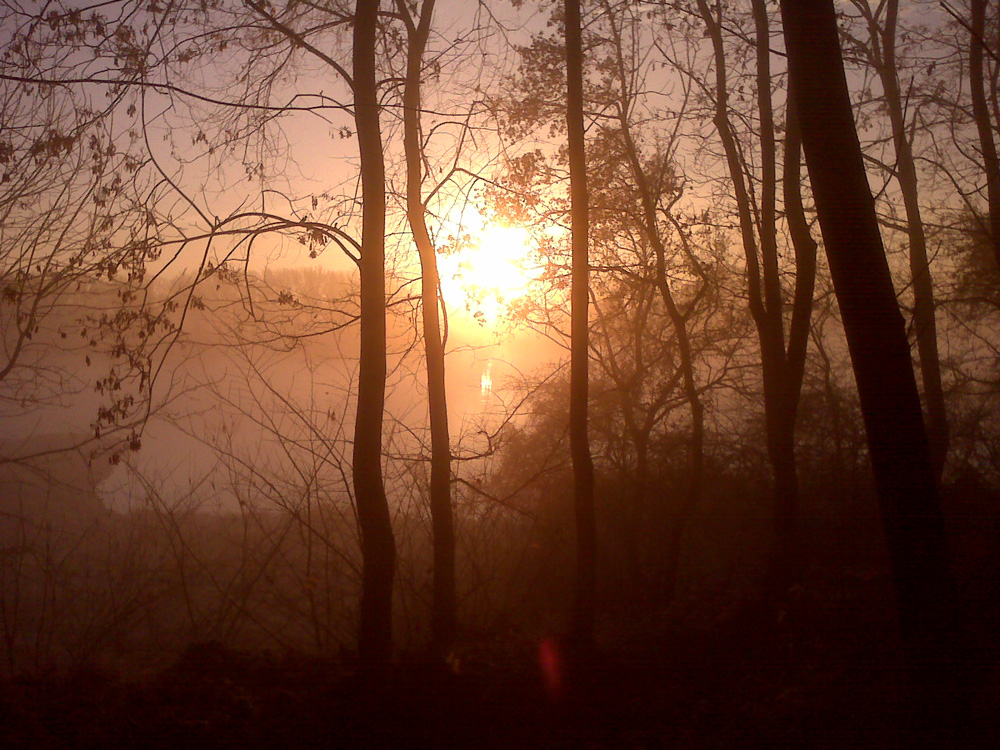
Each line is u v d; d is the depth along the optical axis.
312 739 6.75
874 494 15.45
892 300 5.60
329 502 12.11
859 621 9.02
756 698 7.32
